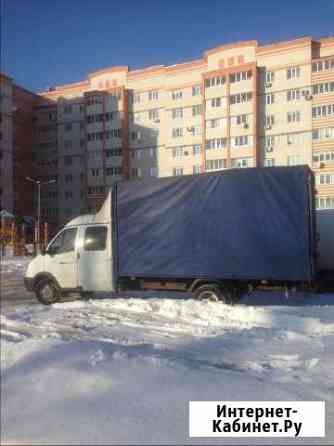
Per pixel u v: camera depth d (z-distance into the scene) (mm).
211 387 3900
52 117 63031
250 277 8477
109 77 56281
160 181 9414
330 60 42500
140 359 4535
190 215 9062
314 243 8750
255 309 8477
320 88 42969
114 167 54906
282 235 8312
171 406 3457
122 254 9633
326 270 14352
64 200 61438
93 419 3188
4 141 56188
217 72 46875
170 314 8820
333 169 41844
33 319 8523
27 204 62469
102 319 8500
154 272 9297
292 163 43844
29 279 10781
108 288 9875
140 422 3154
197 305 8922
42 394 3682
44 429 3045
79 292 10445
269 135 45000
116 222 9750
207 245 8875
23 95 62469
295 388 4121
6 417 3271
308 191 8227
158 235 9328
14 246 35406
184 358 5188
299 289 8352
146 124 53969
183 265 9062
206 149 47562
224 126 46594
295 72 44062
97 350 4816
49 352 4762
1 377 4121
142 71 54312
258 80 45656
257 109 45344
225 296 8898
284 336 6695
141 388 3785
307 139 43281
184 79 50188
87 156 56531
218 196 8859
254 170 8617
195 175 9094
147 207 9484
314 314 8586
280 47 44750
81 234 10258
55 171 62375
